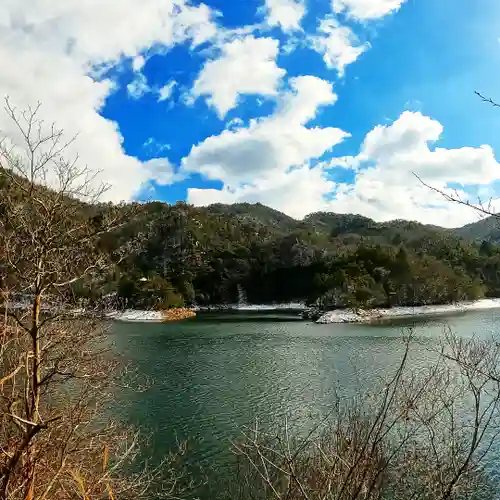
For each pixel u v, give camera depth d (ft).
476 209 11.77
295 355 128.06
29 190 16.12
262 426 64.03
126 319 240.12
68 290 18.89
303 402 77.36
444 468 17.65
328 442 19.45
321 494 15.44
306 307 373.20
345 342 151.94
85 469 19.81
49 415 18.90
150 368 110.42
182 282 395.96
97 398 23.72
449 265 358.23
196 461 53.01
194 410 74.59
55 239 16.63
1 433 17.43
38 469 17.24
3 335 16.46
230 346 147.84
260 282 429.79
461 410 44.06
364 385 84.02
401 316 255.29
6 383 19.66
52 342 18.10
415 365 92.27
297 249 444.55
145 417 70.49
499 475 38.11
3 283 15.97
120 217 18.21
